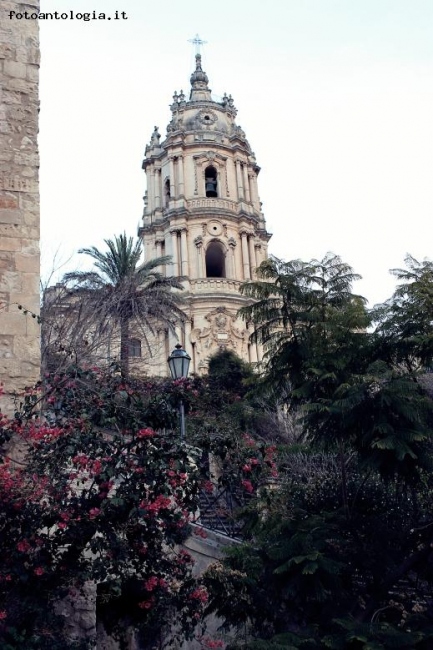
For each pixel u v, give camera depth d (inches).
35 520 312.5
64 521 309.3
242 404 749.3
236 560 451.5
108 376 416.2
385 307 495.5
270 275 537.0
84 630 390.9
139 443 348.5
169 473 327.0
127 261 1177.4
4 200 419.5
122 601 459.2
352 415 439.2
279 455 626.8
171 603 359.9
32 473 325.7
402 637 361.1
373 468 417.4
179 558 368.5
